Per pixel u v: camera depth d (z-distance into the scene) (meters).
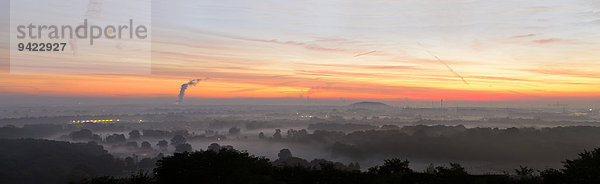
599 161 20.83
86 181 24.56
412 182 22.44
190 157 22.16
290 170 22.86
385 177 22.64
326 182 21.38
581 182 19.77
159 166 21.84
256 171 22.19
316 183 21.36
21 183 129.12
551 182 21.27
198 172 20.75
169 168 21.39
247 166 22.03
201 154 22.58
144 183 21.73
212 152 22.56
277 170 23.14
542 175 22.31
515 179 23.23
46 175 138.50
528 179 22.78
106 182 22.55
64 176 134.50
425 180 22.56
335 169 22.86
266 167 23.05
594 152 21.86
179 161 21.62
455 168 23.38
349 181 21.45
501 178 23.33
